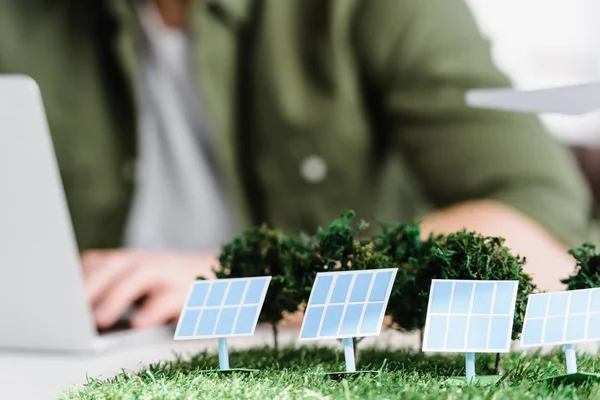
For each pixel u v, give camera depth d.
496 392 0.92
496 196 1.44
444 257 1.00
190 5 1.72
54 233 1.11
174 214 1.75
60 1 1.71
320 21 1.72
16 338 1.16
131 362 1.10
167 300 1.27
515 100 1.03
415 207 1.77
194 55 1.72
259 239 1.09
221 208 1.75
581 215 1.45
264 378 0.98
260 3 1.73
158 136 1.75
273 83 1.72
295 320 1.32
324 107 1.73
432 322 0.95
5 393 0.99
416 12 1.64
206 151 1.76
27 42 1.71
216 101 1.72
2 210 1.11
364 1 1.70
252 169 1.76
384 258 1.04
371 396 0.91
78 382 1.02
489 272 0.99
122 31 1.69
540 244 1.32
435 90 1.57
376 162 1.76
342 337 0.96
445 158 1.53
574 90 1.01
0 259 1.13
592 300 0.95
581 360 1.06
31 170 1.09
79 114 1.71
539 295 0.96
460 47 1.60
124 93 1.72
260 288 1.00
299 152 1.74
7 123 1.08
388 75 1.66
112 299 1.24
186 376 0.99
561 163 1.49
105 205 1.72
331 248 1.05
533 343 0.94
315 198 1.75
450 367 1.04
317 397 0.92
